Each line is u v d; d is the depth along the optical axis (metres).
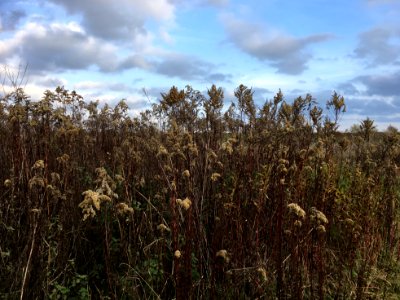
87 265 3.86
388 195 5.13
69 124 4.30
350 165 6.30
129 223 3.96
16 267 3.39
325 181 4.37
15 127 3.89
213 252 3.55
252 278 3.48
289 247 3.70
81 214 4.10
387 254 4.81
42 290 3.32
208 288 3.53
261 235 3.91
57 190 3.67
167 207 4.19
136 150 5.23
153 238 3.88
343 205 4.46
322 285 3.44
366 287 3.97
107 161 5.54
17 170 3.94
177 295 3.05
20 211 3.84
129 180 4.52
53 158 4.11
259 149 4.83
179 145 3.70
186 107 4.86
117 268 3.77
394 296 4.11
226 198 3.93
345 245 4.17
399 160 6.08
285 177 3.98
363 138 6.22
